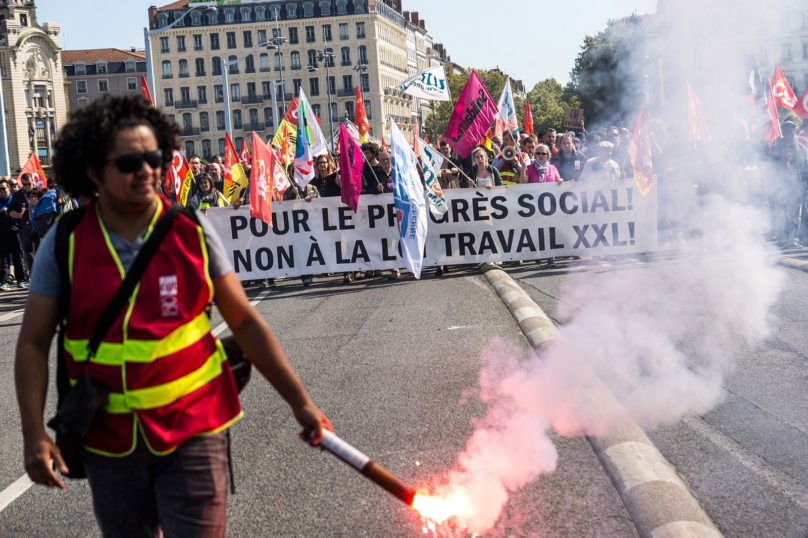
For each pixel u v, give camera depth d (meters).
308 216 12.52
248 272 12.64
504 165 13.39
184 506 2.34
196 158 17.11
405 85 14.38
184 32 107.38
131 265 2.34
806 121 15.69
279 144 16.61
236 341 2.59
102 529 2.40
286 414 5.52
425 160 12.17
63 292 2.37
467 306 9.18
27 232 15.01
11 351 8.66
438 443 4.70
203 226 2.42
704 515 3.45
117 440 2.32
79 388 2.29
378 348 7.35
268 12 107.75
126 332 2.30
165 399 2.33
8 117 78.19
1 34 78.25
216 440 2.42
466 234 12.49
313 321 9.06
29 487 4.51
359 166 12.23
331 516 3.82
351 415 5.37
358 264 12.53
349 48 108.44
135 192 2.33
